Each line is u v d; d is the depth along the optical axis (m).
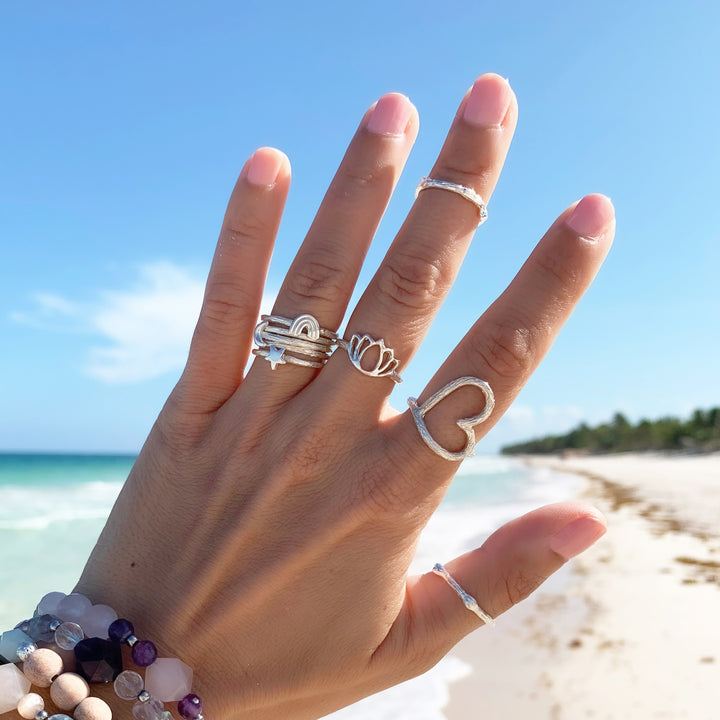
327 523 0.19
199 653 0.19
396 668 0.19
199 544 0.19
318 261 0.19
